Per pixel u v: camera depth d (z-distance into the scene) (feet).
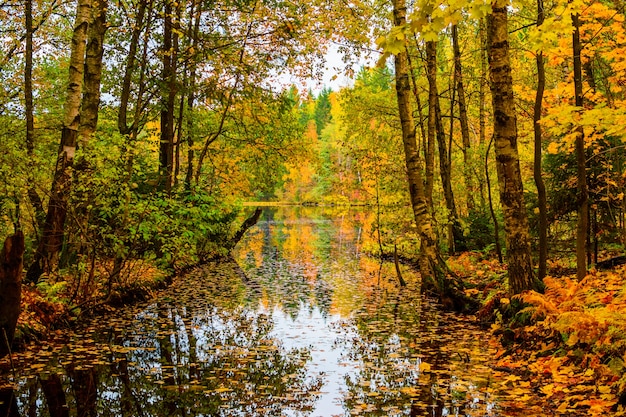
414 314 32.55
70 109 28.50
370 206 56.34
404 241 54.39
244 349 23.94
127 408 16.31
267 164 67.62
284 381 19.08
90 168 28.37
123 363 21.31
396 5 34.60
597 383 16.33
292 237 104.22
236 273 53.67
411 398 17.03
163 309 33.83
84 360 21.62
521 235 24.73
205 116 63.16
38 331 24.39
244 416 15.64
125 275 37.86
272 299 38.29
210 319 30.89
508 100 24.36
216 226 58.95
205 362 21.65
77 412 15.93
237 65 48.98
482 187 59.00
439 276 35.04
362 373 20.08
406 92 36.04
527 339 22.03
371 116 65.67
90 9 29.22
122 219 31.63
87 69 31.12
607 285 25.71
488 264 45.21
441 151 54.19
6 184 27.37
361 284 46.11
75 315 28.48
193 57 47.73
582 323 17.66
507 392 17.31
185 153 67.05
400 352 23.27
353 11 41.42
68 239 30.37
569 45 28.68
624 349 16.83
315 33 47.03
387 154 56.49
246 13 48.88
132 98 54.70
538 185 29.09
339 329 28.30
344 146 57.88
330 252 76.95
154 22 43.09
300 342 25.34
